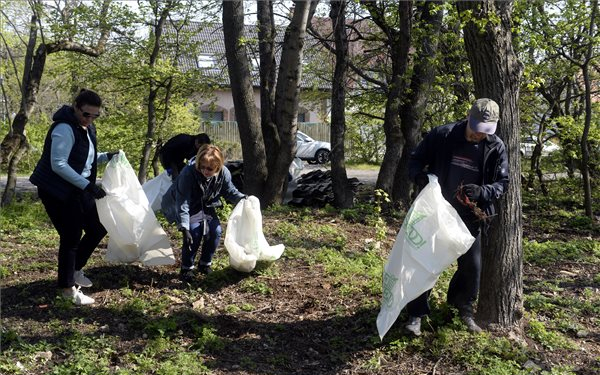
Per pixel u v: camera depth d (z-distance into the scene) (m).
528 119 13.70
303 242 8.11
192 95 14.85
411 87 11.23
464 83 10.82
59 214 5.40
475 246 4.90
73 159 5.34
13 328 4.99
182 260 6.19
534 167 14.22
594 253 8.90
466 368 4.62
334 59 14.40
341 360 4.75
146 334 5.02
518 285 5.10
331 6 11.57
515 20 9.55
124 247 5.99
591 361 4.89
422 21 10.84
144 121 14.67
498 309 5.07
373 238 8.81
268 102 11.20
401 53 11.06
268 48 11.25
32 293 5.80
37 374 4.29
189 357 4.57
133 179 6.04
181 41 13.67
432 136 4.84
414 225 4.60
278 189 10.91
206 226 6.21
